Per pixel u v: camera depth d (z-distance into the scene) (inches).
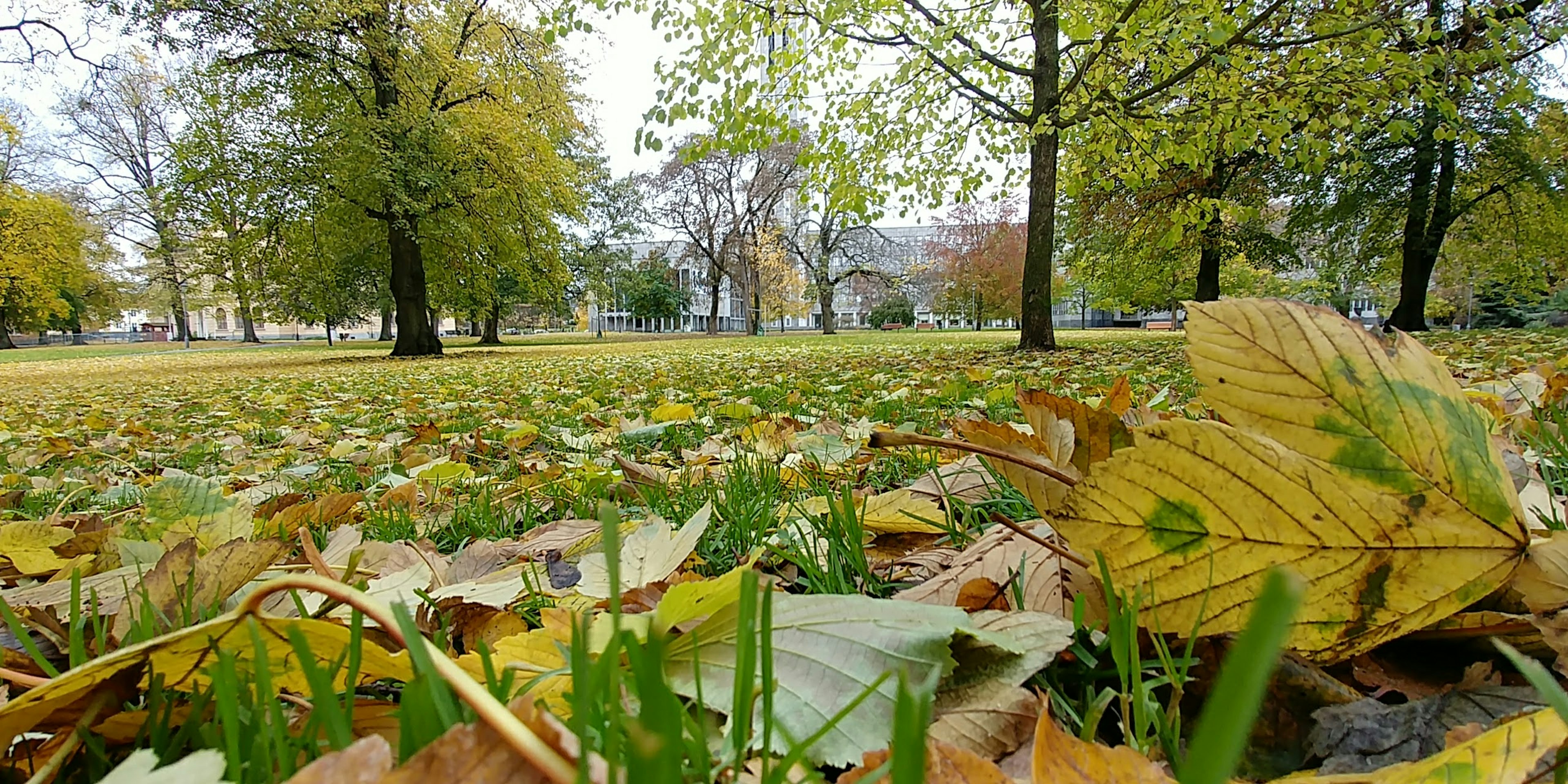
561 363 498.9
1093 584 29.4
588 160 1424.7
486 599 33.2
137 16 551.2
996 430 34.0
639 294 1966.0
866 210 398.0
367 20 610.5
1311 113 337.1
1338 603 21.5
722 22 300.5
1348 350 23.1
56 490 92.2
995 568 32.9
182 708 22.6
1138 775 16.4
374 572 44.3
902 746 10.4
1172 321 1844.2
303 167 616.7
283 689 23.0
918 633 21.2
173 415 214.1
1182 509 22.5
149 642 18.7
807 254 1711.4
